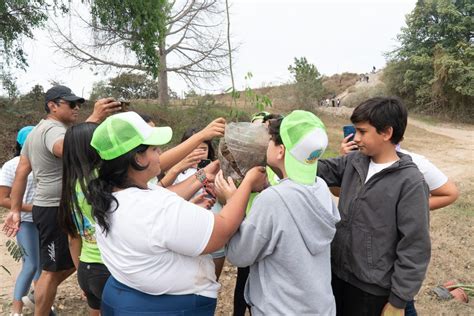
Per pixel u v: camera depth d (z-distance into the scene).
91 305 2.63
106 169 1.72
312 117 1.86
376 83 40.09
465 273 4.55
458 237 5.69
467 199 7.91
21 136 3.57
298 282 1.78
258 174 1.92
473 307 3.81
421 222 1.99
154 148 1.77
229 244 1.88
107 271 2.36
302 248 1.78
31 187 3.43
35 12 12.88
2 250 5.23
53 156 2.91
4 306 3.77
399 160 2.11
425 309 3.75
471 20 29.14
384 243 2.09
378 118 2.07
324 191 1.92
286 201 1.76
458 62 27.36
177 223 1.63
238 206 1.79
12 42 13.01
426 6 29.97
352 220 2.18
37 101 13.21
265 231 1.76
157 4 14.59
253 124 2.11
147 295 1.76
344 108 29.27
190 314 1.80
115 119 1.70
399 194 2.04
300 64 25.33
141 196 1.68
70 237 2.61
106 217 1.69
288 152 1.81
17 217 3.14
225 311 3.71
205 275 1.84
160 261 1.68
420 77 30.36
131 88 18.52
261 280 1.86
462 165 12.44
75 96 3.12
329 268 1.94
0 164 10.01
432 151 15.30
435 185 2.46
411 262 2.00
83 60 16.89
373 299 2.15
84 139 2.14
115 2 13.52
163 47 18.19
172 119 13.30
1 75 12.98
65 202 2.30
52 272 2.97
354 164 2.25
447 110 28.78
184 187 2.35
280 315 1.78
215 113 12.97
